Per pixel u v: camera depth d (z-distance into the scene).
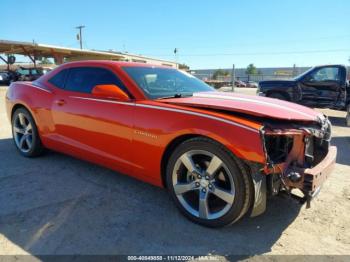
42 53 29.97
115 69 3.44
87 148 3.60
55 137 4.04
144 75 3.48
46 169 4.11
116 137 3.23
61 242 2.49
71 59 34.03
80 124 3.61
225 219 2.59
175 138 2.78
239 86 39.34
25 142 4.61
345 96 8.50
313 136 2.81
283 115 2.59
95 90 3.24
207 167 2.67
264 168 2.37
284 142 2.59
